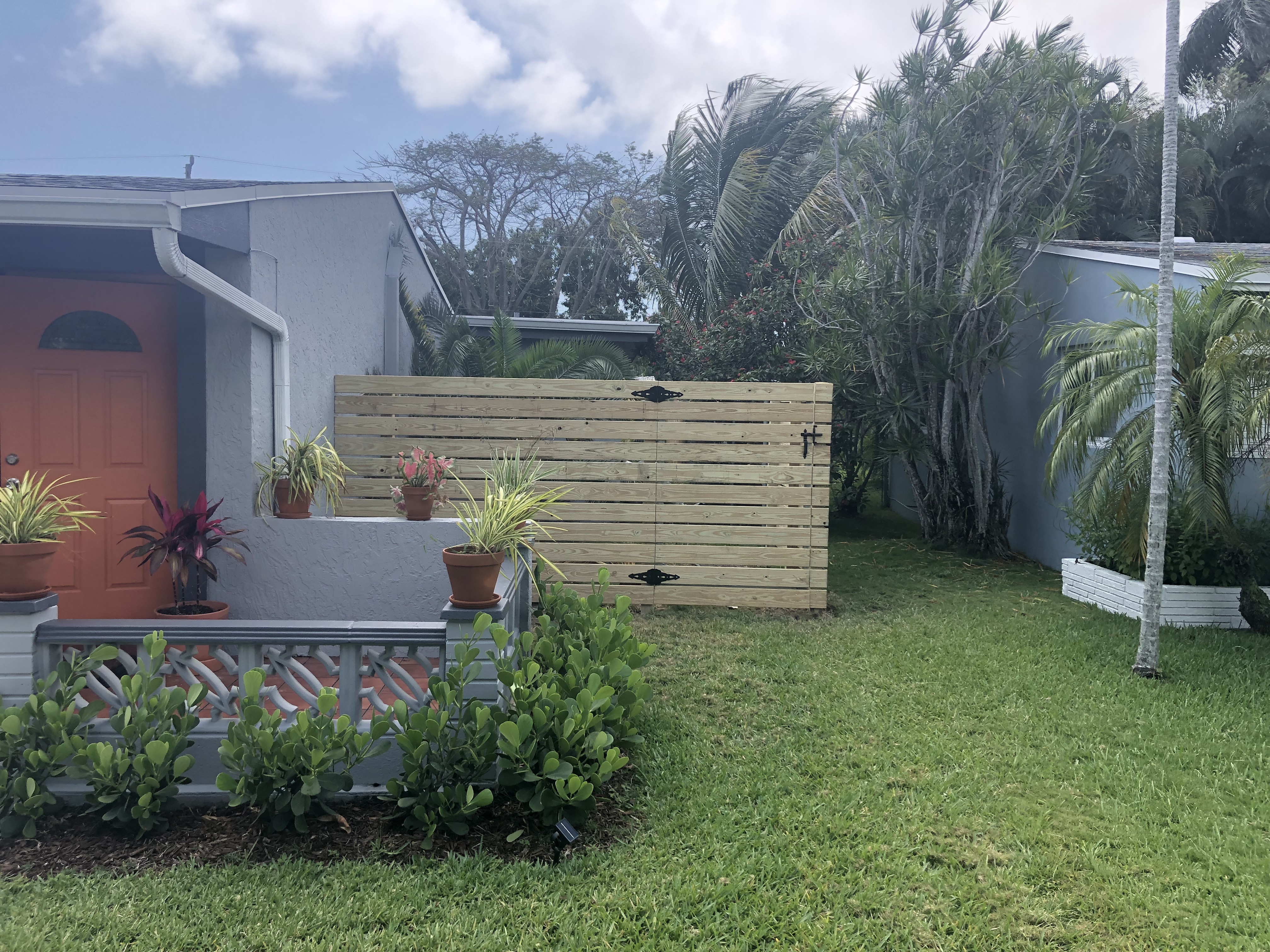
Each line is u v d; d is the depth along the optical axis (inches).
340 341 321.7
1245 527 311.7
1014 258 442.0
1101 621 305.7
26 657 152.9
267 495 237.1
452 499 317.7
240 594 234.7
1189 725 205.3
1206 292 278.2
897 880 137.6
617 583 323.0
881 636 284.0
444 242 1347.2
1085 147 418.3
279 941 117.3
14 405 228.5
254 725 142.4
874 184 446.9
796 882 136.9
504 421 318.7
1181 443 273.6
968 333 417.1
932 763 181.6
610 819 156.2
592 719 154.6
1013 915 129.5
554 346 493.0
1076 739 196.7
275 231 251.3
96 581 233.9
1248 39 824.3
